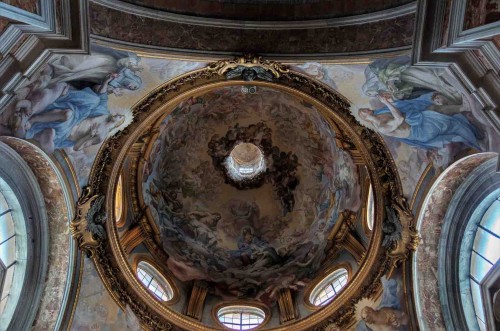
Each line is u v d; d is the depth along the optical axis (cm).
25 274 1634
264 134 2461
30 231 1650
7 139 1455
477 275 1645
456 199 1697
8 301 1583
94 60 1452
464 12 1228
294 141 2425
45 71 1375
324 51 1551
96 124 1662
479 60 1291
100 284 1820
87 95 1552
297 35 1559
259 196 2550
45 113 1483
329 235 2281
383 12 1448
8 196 1574
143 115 1756
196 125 2384
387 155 1786
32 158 1591
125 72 1562
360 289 1916
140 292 1944
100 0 1393
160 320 1969
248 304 2242
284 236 2458
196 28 1541
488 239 1608
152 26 1502
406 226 1780
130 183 2192
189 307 2150
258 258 2430
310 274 2266
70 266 1734
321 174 2398
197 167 2498
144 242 2228
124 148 1814
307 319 2009
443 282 1723
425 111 1550
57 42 1332
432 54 1342
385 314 1809
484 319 1598
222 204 2541
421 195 1736
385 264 1852
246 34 1567
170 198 2438
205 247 2439
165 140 2298
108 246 1873
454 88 1409
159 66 1588
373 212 1986
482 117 1386
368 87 1608
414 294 1758
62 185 1677
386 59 1478
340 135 2069
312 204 2430
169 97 1739
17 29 1216
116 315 1838
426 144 1639
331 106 1761
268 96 2267
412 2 1395
